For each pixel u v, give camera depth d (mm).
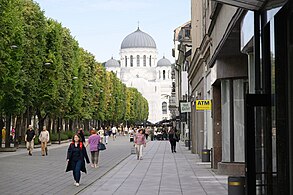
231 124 22234
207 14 26984
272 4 10102
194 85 41500
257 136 10375
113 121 126125
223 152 22828
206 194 16797
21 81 44281
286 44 9852
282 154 9820
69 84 64250
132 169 27391
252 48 13609
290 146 9672
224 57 21828
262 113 10438
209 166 28500
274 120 10109
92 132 28875
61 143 67250
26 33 48719
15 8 40875
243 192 13305
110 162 32906
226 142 22578
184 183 20078
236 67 21609
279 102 9898
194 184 19672
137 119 165125
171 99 97250
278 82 9914
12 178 22516
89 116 82625
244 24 13383
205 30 28328
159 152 45719
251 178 10344
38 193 17344
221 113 23734
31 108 56750
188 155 40500
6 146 46250
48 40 56875
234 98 22078
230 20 15695
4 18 37906
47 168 28000
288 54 9781
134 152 43000
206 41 26625
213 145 25141
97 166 28844
